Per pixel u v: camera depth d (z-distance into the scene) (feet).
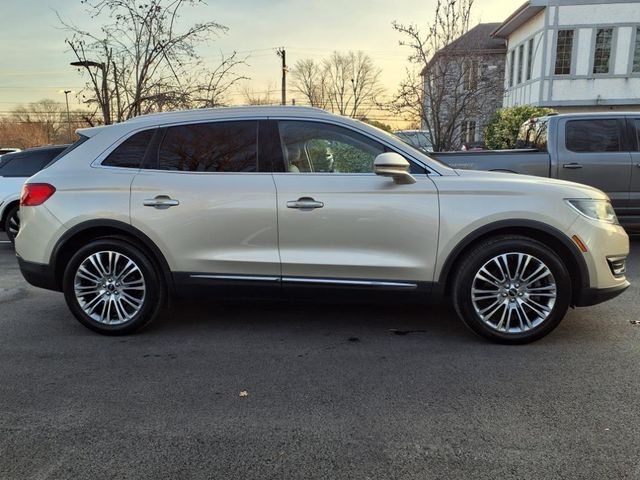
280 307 16.71
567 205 12.78
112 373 11.99
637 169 25.20
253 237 13.44
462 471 8.32
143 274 13.93
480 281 13.10
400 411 10.17
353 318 15.60
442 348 13.24
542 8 76.13
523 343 13.26
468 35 40.01
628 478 8.10
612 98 75.51
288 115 13.78
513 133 48.19
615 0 72.69
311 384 11.35
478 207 12.82
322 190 13.16
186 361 12.62
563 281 12.81
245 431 9.52
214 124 13.97
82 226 13.80
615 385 11.11
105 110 36.65
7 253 27.27
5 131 179.22
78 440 9.28
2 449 9.03
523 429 9.48
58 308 16.99
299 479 8.18
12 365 12.46
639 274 20.45
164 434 9.44
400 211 12.93
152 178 13.73
